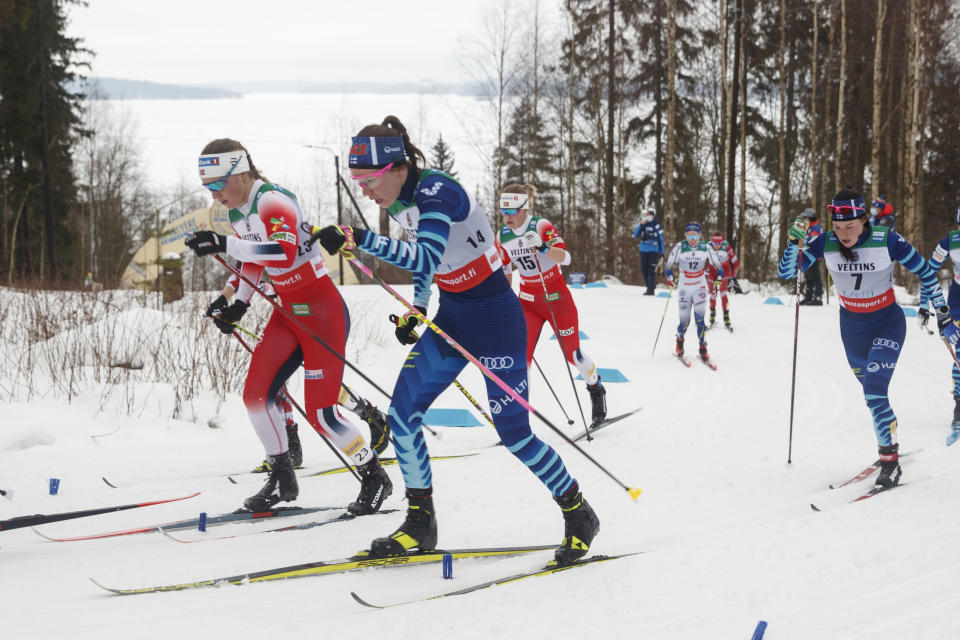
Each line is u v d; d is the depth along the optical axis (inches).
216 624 101.4
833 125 1053.8
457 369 127.5
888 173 1018.7
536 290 225.1
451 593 113.0
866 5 939.3
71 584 117.4
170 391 252.1
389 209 123.0
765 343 406.0
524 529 144.9
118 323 307.6
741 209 951.6
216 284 492.7
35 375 255.1
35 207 1034.7
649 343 411.5
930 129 1130.7
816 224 208.5
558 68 1100.5
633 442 217.3
